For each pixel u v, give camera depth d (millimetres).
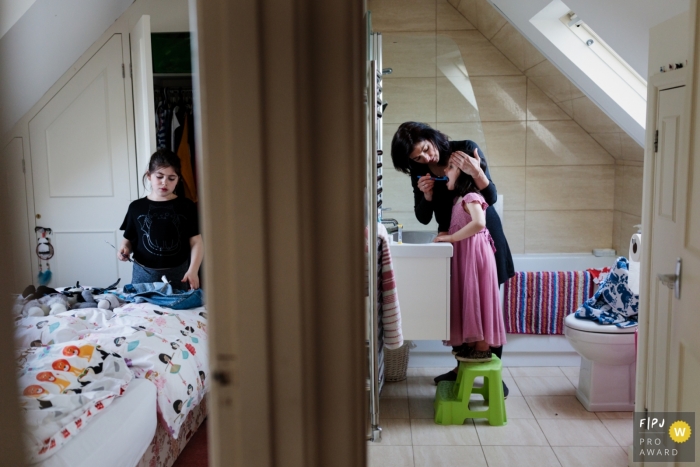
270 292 480
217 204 472
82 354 1992
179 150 3812
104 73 3625
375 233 2791
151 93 3256
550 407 3332
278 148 467
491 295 3188
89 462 1674
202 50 459
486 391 3324
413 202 3746
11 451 400
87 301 2760
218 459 495
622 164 4180
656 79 2326
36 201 3656
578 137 4289
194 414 2770
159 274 3031
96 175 3672
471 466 2709
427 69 3736
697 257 1772
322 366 501
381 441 2977
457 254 3221
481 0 3656
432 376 3863
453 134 3771
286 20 456
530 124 4301
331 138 480
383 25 4234
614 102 3465
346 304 495
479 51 4246
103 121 3645
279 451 496
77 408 1753
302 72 465
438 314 3148
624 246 4148
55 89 3596
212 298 482
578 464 2701
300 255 477
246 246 473
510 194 4359
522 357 3980
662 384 2260
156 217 3004
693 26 1808
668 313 2193
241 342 483
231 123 462
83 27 3357
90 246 3715
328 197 485
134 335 2297
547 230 4371
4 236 395
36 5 3010
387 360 3734
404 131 3586
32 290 2824
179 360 2334
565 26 3400
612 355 3131
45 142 3629
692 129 1846
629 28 2727
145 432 2016
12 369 398
